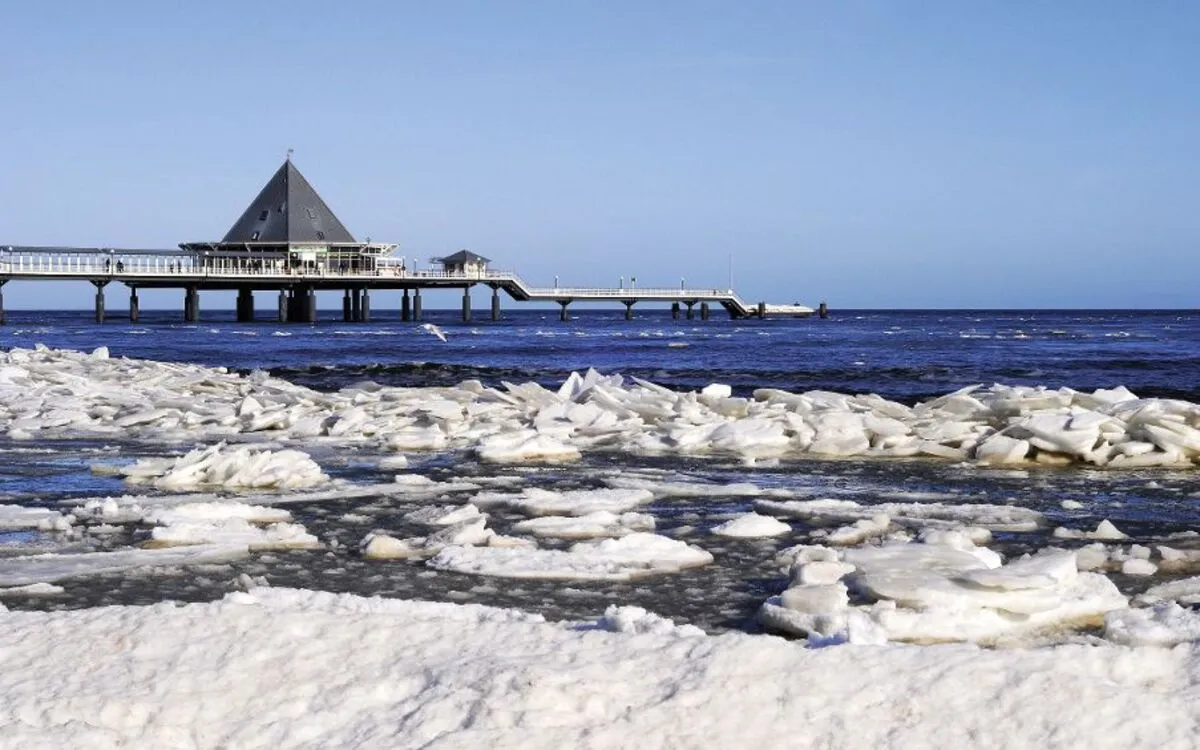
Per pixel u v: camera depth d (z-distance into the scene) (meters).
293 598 8.30
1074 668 5.80
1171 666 5.97
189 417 22.88
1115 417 18.48
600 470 16.86
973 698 5.43
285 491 14.77
